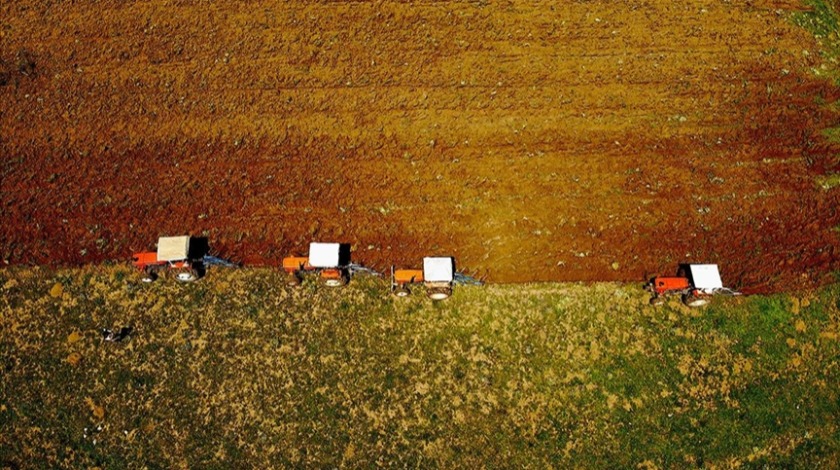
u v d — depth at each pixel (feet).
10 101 74.84
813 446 63.67
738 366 65.87
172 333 65.87
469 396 64.39
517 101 76.02
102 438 62.23
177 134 73.67
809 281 69.05
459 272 68.64
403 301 67.51
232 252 69.10
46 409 63.00
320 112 75.10
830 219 71.51
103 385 63.93
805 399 64.95
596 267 69.21
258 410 63.52
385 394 64.34
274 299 67.41
